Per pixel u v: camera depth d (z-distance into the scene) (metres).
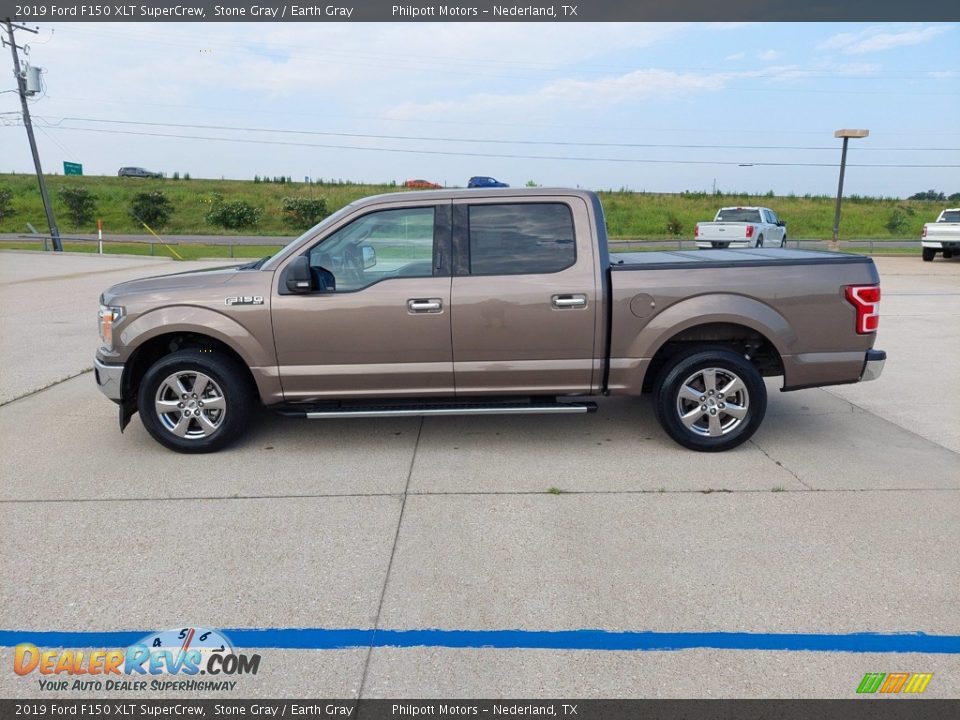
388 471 4.84
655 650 2.87
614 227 45.88
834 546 3.71
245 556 3.65
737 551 3.66
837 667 2.76
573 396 5.49
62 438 5.59
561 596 3.26
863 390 6.98
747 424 5.08
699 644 2.90
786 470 4.80
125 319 4.99
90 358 8.52
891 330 10.23
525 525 3.99
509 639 2.95
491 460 5.04
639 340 4.98
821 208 53.28
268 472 4.84
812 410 6.30
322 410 5.12
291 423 5.96
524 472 4.80
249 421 5.67
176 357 5.06
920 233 46.19
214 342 5.31
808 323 4.96
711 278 4.93
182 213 48.72
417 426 5.86
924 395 6.76
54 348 9.12
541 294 4.91
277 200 53.94
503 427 5.82
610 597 3.25
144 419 5.12
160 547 3.75
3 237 37.09
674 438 5.15
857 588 3.30
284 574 3.47
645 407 6.37
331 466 4.95
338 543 3.79
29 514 4.16
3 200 45.88
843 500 4.29
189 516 4.14
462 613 3.13
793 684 2.67
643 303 4.93
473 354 5.00
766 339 5.08
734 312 4.89
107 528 3.98
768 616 3.09
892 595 3.24
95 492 4.50
